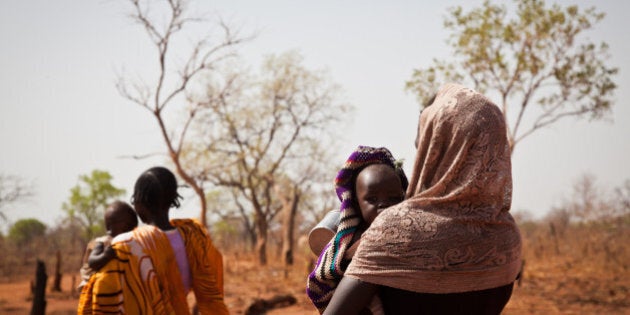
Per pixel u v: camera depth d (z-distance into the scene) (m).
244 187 36.31
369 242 2.07
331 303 2.08
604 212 36.91
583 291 18.33
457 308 2.04
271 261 38.06
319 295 2.24
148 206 4.39
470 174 2.05
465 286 2.04
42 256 42.69
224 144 35.00
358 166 2.29
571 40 18.25
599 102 18.09
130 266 4.06
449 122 2.07
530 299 16.64
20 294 24.16
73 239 50.03
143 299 4.05
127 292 4.03
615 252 27.33
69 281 29.11
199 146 33.91
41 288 10.02
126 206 4.96
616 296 17.23
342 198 2.27
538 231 45.75
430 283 2.02
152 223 4.37
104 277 4.02
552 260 28.64
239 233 64.44
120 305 4.01
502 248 2.09
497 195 2.10
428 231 2.03
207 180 33.66
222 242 50.03
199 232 4.50
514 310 14.89
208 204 47.06
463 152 2.04
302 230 43.91
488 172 2.06
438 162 2.11
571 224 47.66
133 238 4.13
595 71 18.23
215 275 4.50
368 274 2.05
